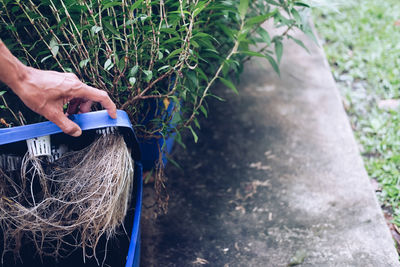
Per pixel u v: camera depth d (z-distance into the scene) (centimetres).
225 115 266
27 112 179
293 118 263
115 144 147
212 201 220
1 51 114
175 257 196
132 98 162
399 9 348
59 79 127
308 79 291
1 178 145
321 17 347
